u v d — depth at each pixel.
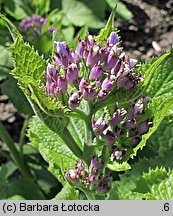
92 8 0.78
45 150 0.39
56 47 0.34
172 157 0.49
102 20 0.77
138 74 0.33
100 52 0.32
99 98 0.32
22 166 0.62
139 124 0.34
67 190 0.40
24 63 0.32
